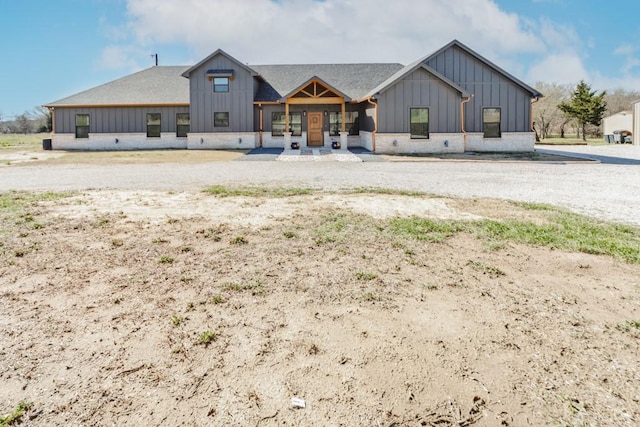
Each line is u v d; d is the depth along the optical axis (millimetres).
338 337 2938
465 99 21188
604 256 4719
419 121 21266
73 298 3566
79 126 26562
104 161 17328
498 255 4766
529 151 22078
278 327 3076
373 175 12391
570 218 6531
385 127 21188
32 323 3119
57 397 2289
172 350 2762
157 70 29844
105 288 3783
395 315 3275
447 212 7012
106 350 2760
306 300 3533
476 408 2211
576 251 4887
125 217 6531
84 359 2654
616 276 4133
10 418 2109
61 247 4973
